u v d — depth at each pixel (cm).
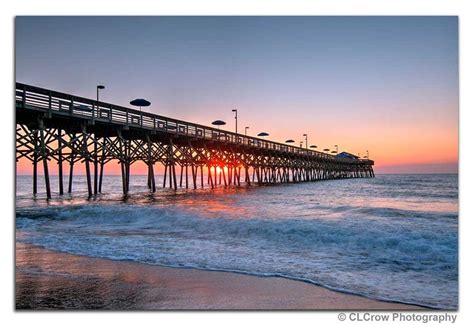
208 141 2900
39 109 1544
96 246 818
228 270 622
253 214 1208
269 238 877
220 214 1197
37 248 804
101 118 1883
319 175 6269
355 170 8650
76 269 638
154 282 564
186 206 1505
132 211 1245
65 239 901
